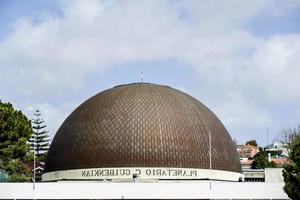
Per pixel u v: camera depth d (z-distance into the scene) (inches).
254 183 2386.8
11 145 3078.2
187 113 2640.3
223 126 2817.4
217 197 2375.7
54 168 2640.3
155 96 2667.3
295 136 4227.4
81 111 2701.8
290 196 2101.4
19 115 3257.9
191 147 2536.9
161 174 2470.5
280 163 4702.3
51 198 2370.8
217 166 2583.7
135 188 2370.8
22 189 2369.6
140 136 2512.3
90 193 2373.3
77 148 2566.4
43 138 4699.8
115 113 2588.6
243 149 6117.1
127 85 2807.6
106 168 2491.4
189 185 2374.5
